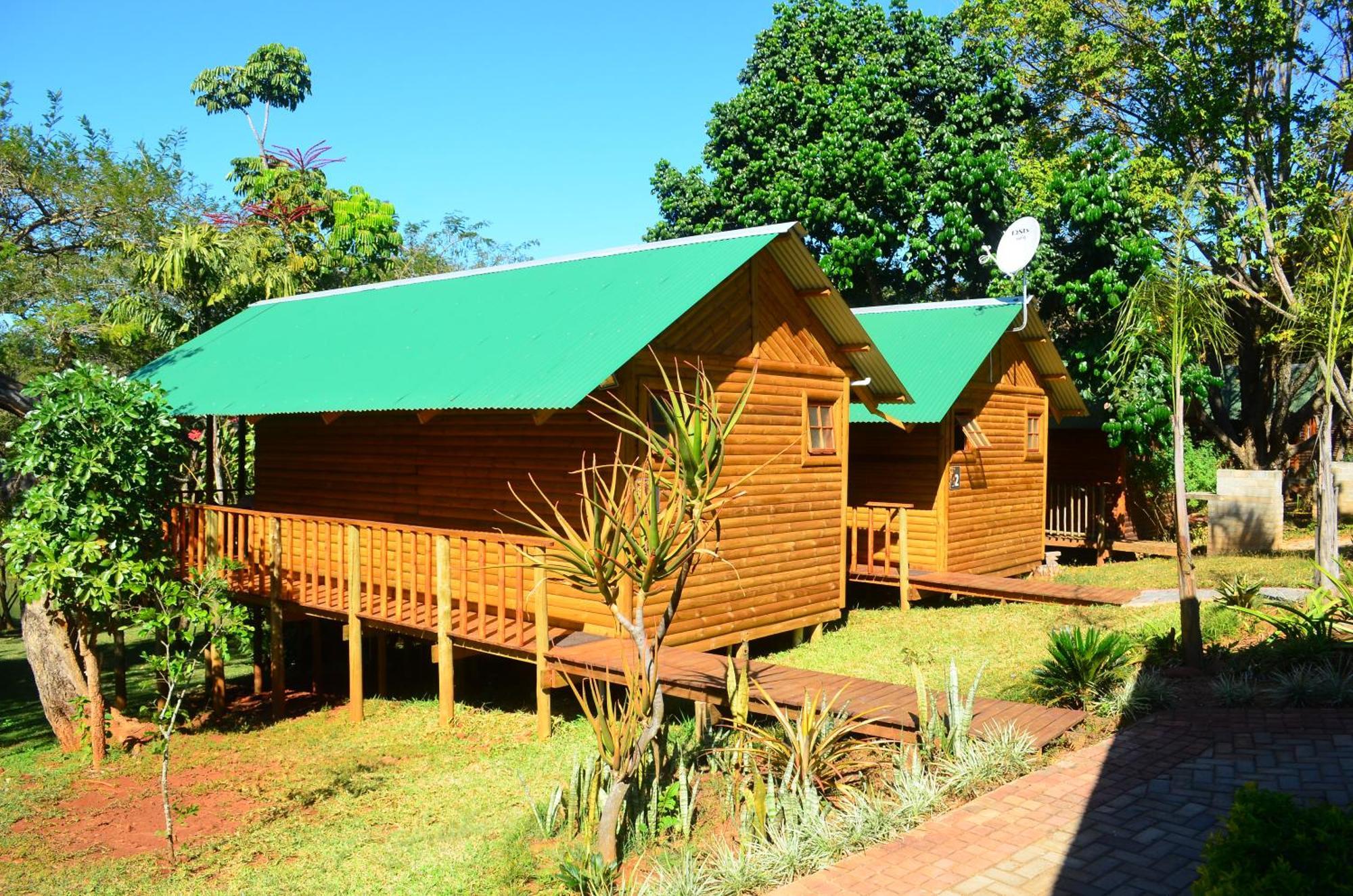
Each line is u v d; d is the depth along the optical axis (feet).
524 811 28.17
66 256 78.13
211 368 56.13
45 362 79.56
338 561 48.37
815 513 47.96
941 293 97.60
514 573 41.68
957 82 93.20
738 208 96.07
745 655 28.53
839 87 93.97
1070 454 82.84
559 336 40.09
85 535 37.42
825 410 49.37
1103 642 31.63
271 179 90.48
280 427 56.34
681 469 22.61
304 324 58.13
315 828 28.71
